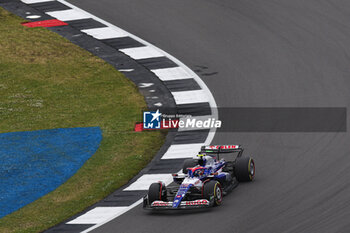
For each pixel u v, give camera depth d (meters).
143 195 64.44
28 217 62.75
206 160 61.31
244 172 63.19
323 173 63.47
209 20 118.06
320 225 50.72
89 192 67.81
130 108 91.56
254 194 60.00
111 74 103.19
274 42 107.56
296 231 50.06
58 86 100.19
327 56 100.88
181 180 60.38
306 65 98.75
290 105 86.19
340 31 108.88
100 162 75.56
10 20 124.12
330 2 120.88
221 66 101.81
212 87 95.38
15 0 134.75
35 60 108.69
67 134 84.19
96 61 107.81
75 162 75.88
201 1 126.94
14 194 68.50
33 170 74.06
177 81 98.56
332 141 72.56
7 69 105.75
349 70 95.50
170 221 55.91
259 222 52.91
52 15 126.19
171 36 113.62
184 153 75.19
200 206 55.81
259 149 73.25
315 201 56.34
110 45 112.81
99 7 128.50
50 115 90.81
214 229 52.44
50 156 77.69
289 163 67.69
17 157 77.69
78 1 132.50
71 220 60.53
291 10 118.75
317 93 89.12
